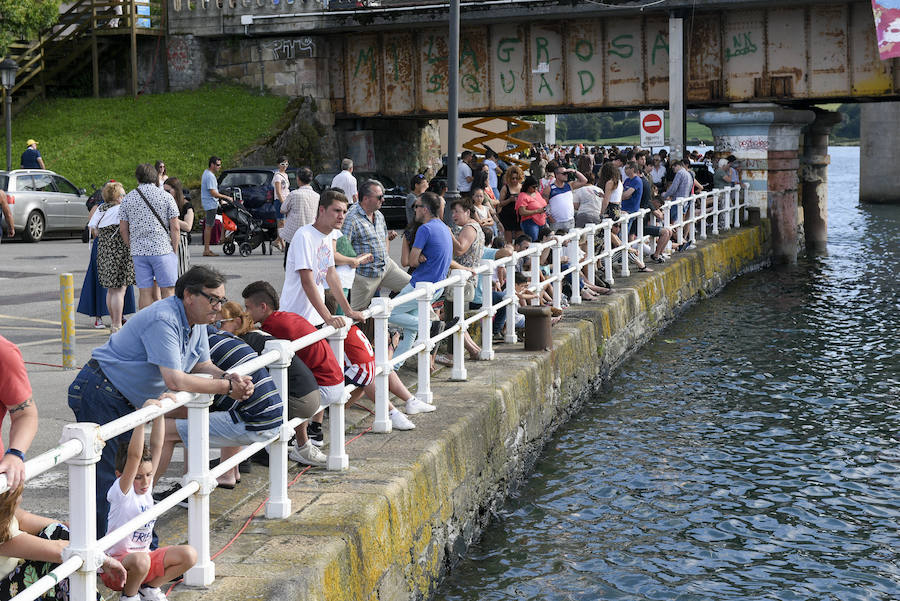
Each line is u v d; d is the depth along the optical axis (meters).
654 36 32.53
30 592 3.85
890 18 28.22
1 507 3.98
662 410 13.37
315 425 7.80
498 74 34.44
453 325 10.21
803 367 15.87
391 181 31.12
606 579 8.10
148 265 11.59
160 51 37.91
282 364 6.16
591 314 14.59
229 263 20.78
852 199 68.75
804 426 12.59
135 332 5.27
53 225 25.67
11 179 25.09
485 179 14.55
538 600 7.68
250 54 36.94
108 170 31.94
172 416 6.30
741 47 31.05
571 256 15.55
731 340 18.12
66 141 33.62
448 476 8.02
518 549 8.70
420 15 33.66
